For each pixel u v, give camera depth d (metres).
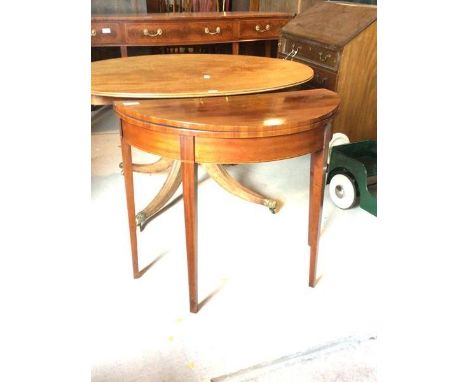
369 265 1.58
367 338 1.24
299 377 1.11
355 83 2.26
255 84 1.49
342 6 2.42
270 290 1.44
